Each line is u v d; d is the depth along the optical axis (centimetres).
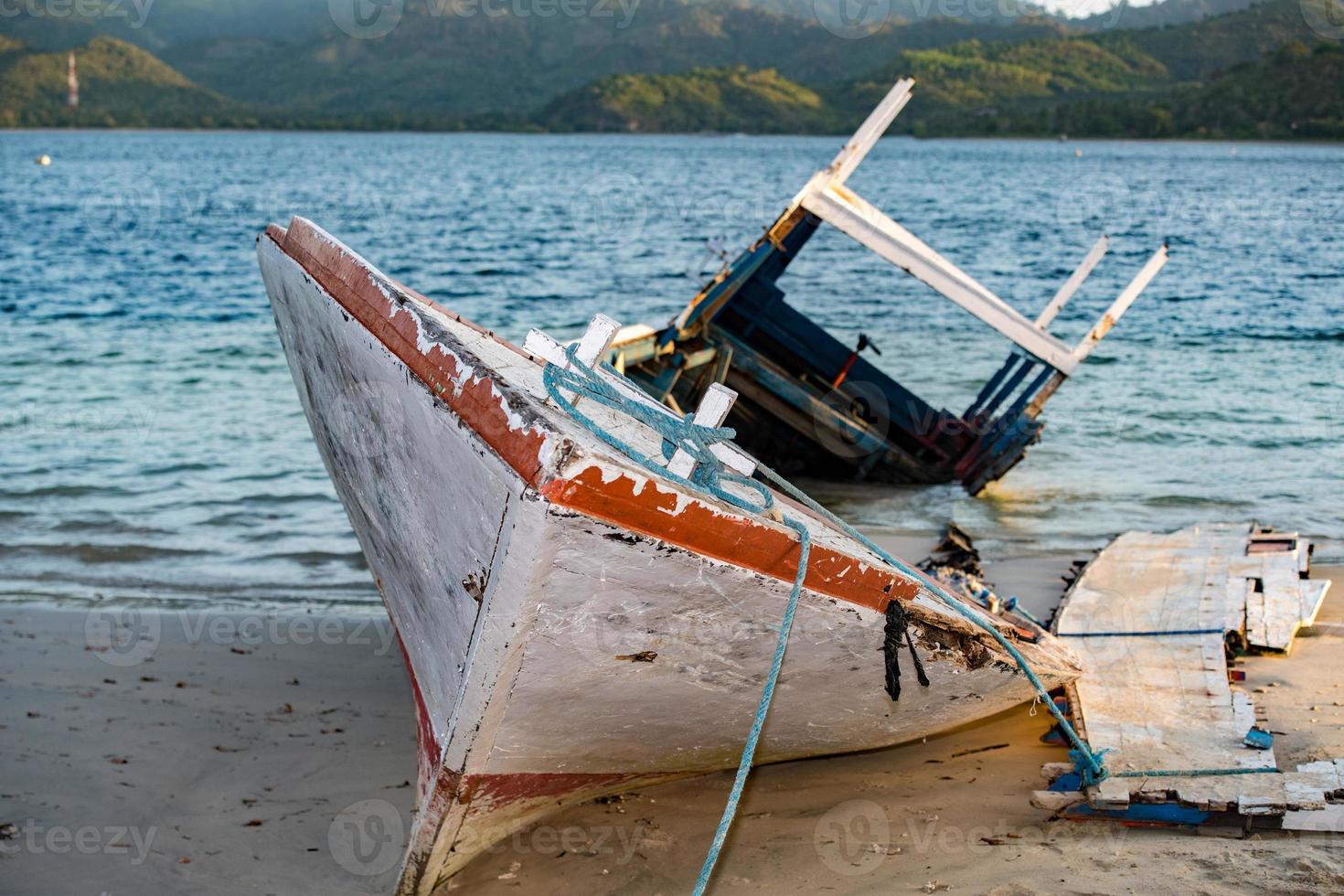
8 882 410
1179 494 991
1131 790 427
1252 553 720
